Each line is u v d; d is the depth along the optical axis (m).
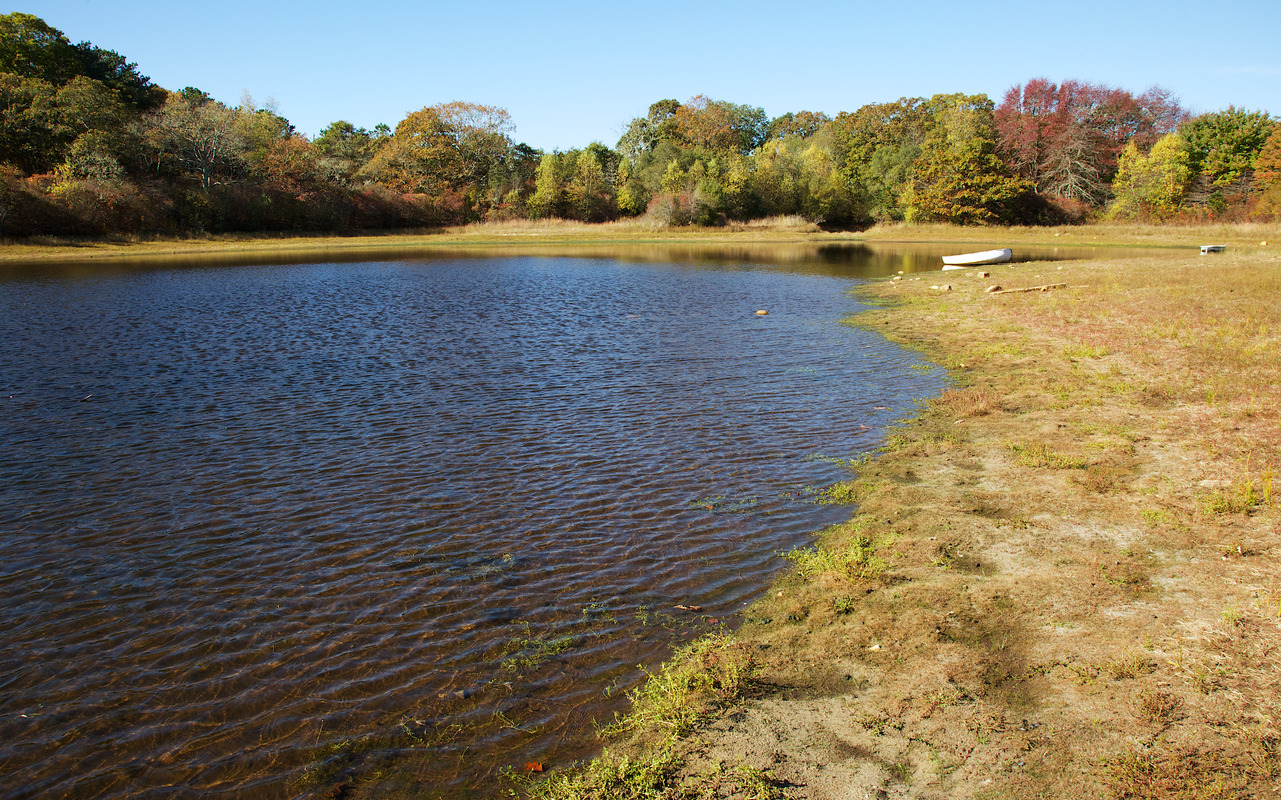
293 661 6.02
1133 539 7.44
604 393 13.95
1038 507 8.38
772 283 32.31
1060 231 60.66
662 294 28.69
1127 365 14.53
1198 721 4.77
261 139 67.50
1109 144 73.00
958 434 11.23
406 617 6.62
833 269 39.00
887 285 30.58
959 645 5.86
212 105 61.34
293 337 19.47
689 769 4.72
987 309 22.31
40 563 7.63
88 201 49.31
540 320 22.30
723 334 19.89
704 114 97.00
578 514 8.68
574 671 5.86
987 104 89.94
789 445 10.98
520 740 5.11
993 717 5.00
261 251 50.78
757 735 5.01
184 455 10.66
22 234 47.28
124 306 24.69
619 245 59.84
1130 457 9.70
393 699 5.56
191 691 5.67
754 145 107.19
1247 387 12.25
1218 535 7.32
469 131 83.44
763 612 6.61
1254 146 63.22
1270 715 4.76
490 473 9.95
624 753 4.92
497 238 66.00
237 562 7.62
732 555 7.68
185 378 15.04
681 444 11.07
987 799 4.31
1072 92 72.75
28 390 14.05
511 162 86.56
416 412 12.74
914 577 7.00
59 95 54.62
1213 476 8.85
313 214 64.38
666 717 5.21
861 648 5.93
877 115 99.44
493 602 6.85
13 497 9.22
